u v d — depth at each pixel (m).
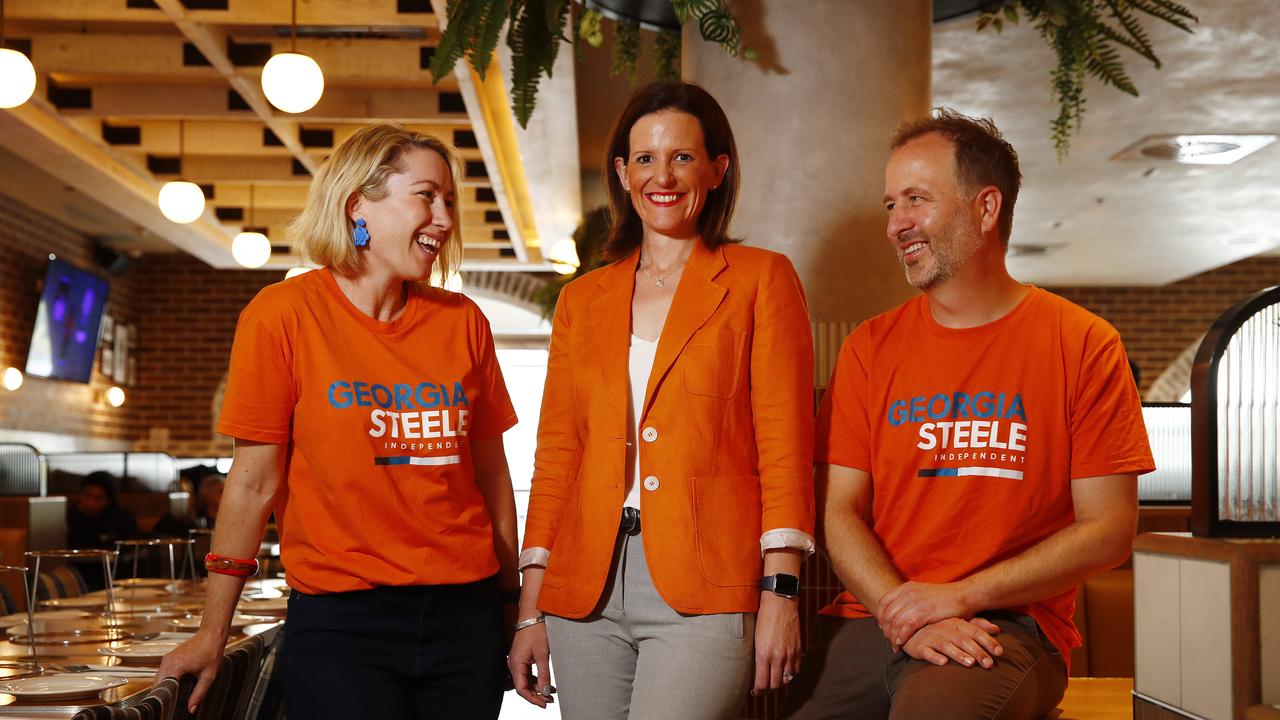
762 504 1.90
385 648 1.95
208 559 1.96
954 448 2.03
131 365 13.76
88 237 12.55
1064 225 10.67
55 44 6.81
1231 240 11.31
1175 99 7.07
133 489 11.48
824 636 2.18
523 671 2.05
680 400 1.90
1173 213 10.16
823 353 3.03
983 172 2.05
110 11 6.02
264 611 3.30
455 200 2.14
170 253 14.14
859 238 3.06
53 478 10.59
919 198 2.07
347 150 2.02
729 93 3.12
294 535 1.98
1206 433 1.87
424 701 2.01
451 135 8.31
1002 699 1.81
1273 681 1.67
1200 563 1.79
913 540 2.06
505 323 15.06
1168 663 1.88
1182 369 14.14
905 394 2.09
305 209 2.04
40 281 10.91
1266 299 1.88
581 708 1.94
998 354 2.04
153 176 8.95
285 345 1.97
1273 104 7.14
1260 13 5.73
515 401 3.45
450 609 1.99
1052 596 1.97
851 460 2.16
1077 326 2.03
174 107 7.45
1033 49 6.30
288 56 5.58
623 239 2.11
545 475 2.09
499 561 2.20
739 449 1.92
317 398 1.96
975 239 2.05
